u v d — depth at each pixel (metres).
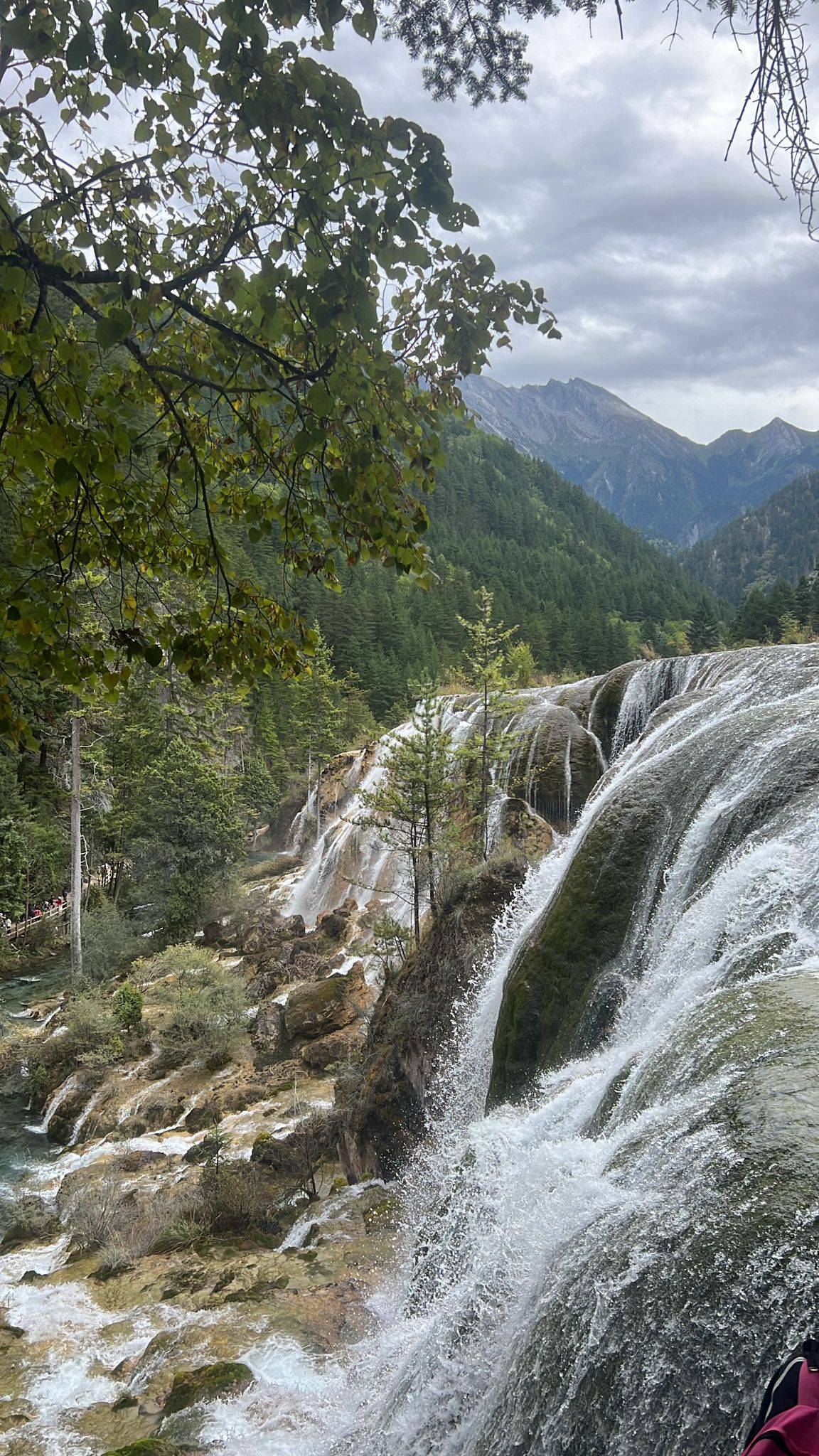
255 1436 6.63
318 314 3.14
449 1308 5.28
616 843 8.58
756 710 8.85
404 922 22.00
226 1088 16.97
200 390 4.21
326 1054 17.14
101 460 3.17
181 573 4.73
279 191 3.48
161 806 31.34
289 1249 10.64
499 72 3.68
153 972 25.03
